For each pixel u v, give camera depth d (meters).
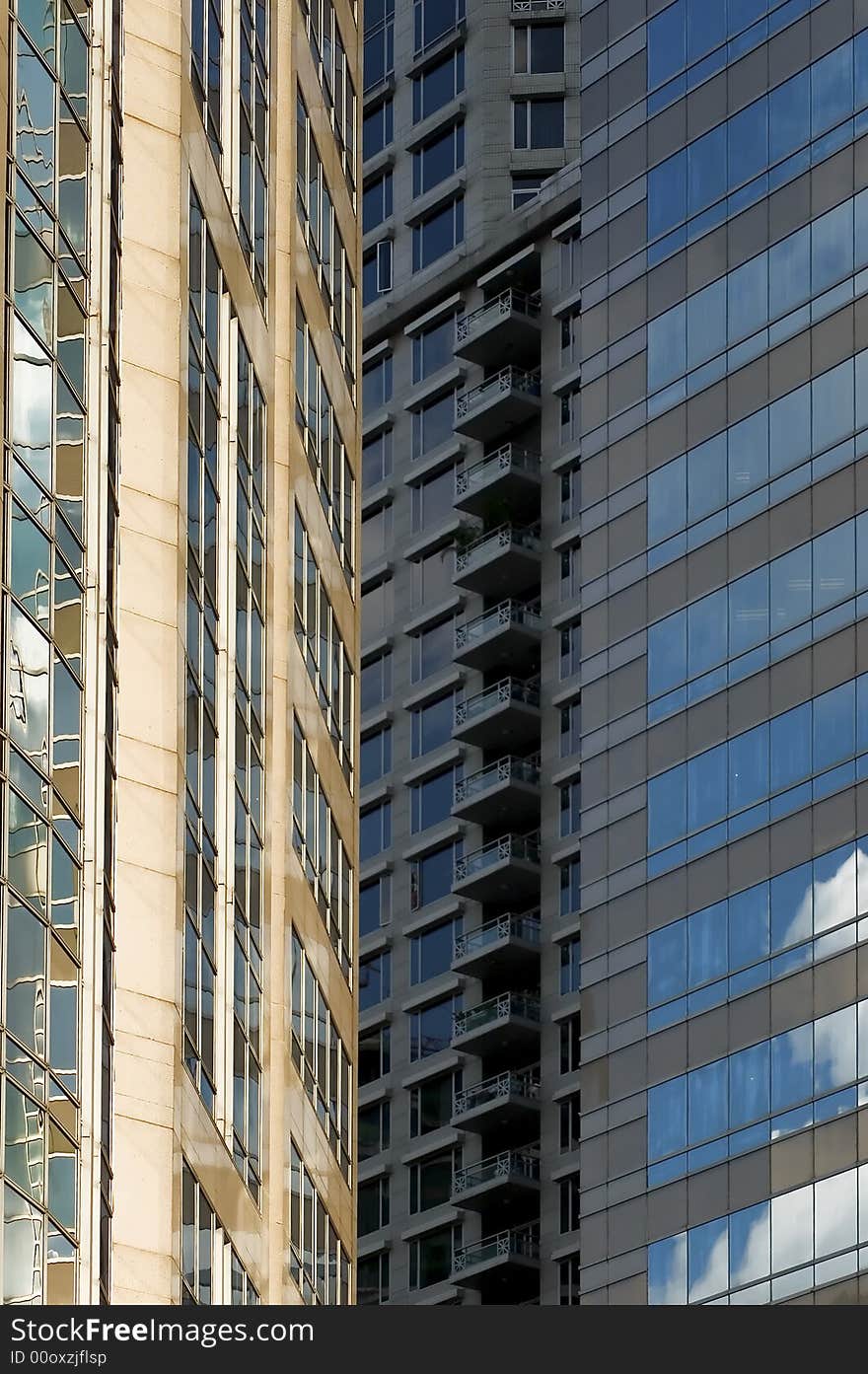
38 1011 41.78
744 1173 97.31
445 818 136.25
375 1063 134.12
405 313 147.38
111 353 48.09
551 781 131.00
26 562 42.78
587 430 114.25
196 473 56.09
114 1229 48.22
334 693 73.56
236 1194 56.59
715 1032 100.25
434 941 134.50
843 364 102.94
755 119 109.81
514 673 136.88
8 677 41.53
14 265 43.25
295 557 67.94
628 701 108.38
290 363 67.38
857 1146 93.69
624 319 113.75
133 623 51.97
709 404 108.50
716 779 103.44
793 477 103.94
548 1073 126.19
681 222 112.25
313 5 75.12
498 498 138.12
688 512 108.12
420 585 142.00
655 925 104.12
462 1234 127.88
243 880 59.47
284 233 68.19
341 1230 70.12
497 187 145.25
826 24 107.50
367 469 146.88
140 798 51.12
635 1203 101.00
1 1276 39.41
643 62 116.00
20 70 44.22
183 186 55.59
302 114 72.56
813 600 101.62
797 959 98.12
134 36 55.47
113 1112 48.31
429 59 150.62
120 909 50.25
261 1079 60.62
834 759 98.81
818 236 105.44
